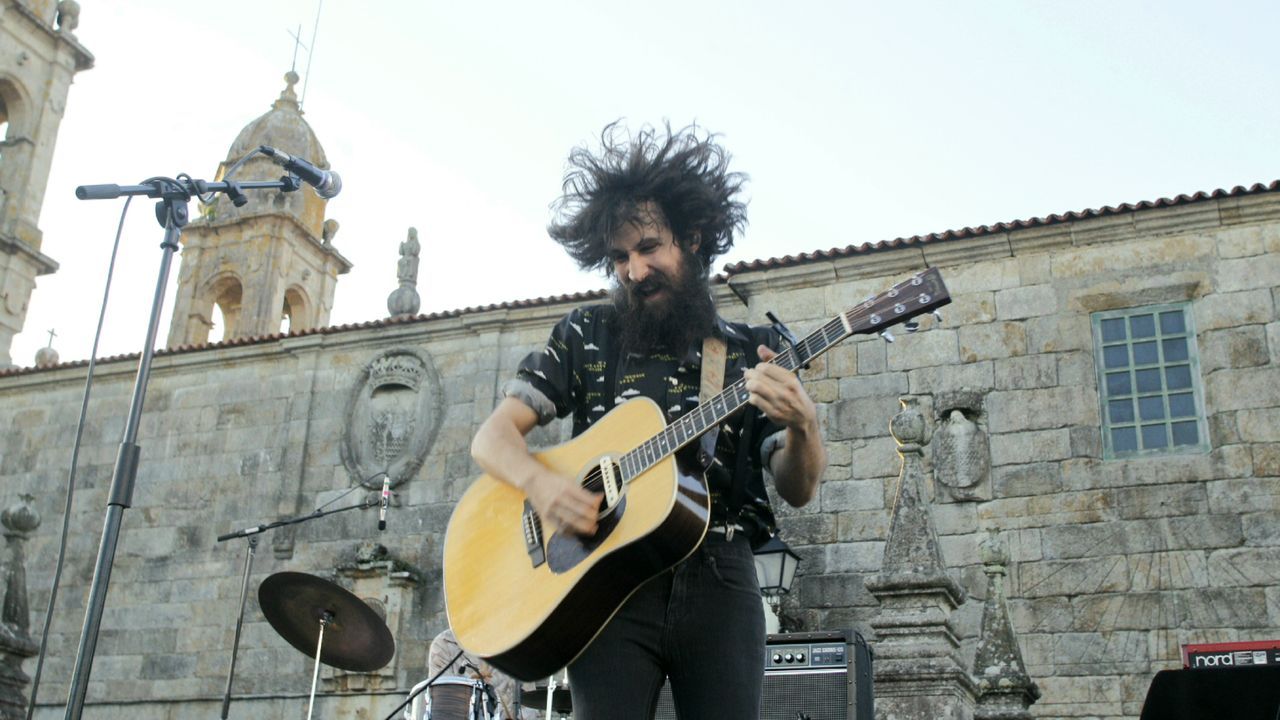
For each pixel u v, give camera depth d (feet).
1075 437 51.55
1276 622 45.93
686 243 11.33
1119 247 54.03
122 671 67.31
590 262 11.62
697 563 10.38
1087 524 49.98
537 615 10.43
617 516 10.44
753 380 10.05
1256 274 51.26
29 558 72.59
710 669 10.14
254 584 66.69
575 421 11.83
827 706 21.61
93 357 27.09
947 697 32.01
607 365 11.55
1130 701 46.68
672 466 10.37
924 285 10.61
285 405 70.95
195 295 101.40
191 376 74.18
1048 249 55.06
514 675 10.75
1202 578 47.60
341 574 64.03
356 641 37.83
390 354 69.05
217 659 65.51
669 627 10.25
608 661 10.21
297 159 26.03
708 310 11.22
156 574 69.31
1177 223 53.16
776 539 44.16
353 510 66.28
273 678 63.62
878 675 32.91
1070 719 47.19
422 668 60.70
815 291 58.44
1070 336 53.36
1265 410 49.06
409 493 65.51
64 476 74.43
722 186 11.58
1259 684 15.44
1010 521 51.06
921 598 34.50
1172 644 47.01
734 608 10.34
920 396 54.60
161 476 71.97
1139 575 48.49
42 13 106.01
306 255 106.63
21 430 77.00
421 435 66.54
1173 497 49.21
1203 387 50.67
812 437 10.33
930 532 36.01
